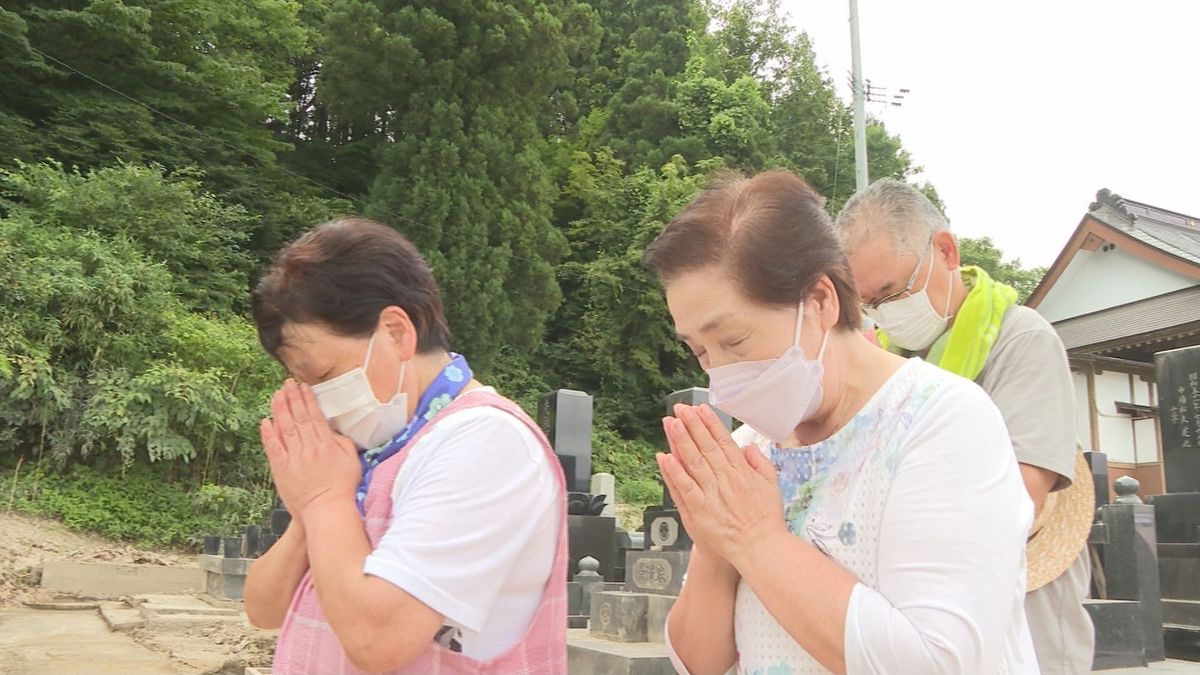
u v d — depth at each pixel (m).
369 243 1.44
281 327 1.41
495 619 1.38
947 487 1.05
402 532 1.29
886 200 2.01
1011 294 2.04
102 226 13.33
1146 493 17.80
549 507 1.44
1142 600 4.12
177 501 11.26
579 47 22.36
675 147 24.47
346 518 1.33
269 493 11.92
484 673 1.34
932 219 2.00
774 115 28.22
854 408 1.21
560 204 23.47
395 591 1.23
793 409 1.18
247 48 19.39
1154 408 17.98
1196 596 5.30
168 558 10.30
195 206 14.79
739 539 1.12
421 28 18.30
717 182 1.22
